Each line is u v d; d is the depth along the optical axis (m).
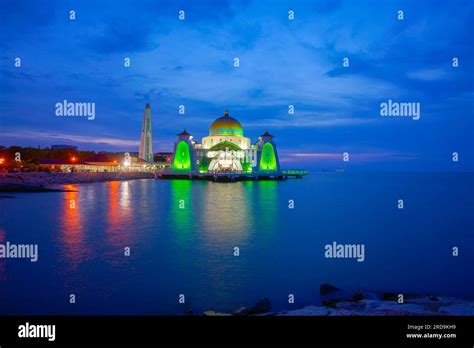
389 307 10.83
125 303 12.52
